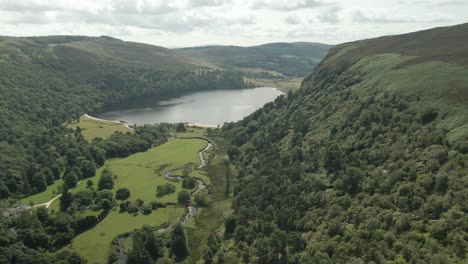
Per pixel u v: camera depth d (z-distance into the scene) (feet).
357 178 357.20
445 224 253.44
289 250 332.80
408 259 251.39
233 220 409.49
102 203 473.26
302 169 443.73
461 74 432.66
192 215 458.91
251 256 346.95
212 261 358.64
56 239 396.57
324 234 323.98
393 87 472.44
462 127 329.72
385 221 291.38
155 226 431.43
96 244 396.78
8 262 341.82
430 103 394.32
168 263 348.18
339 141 452.35
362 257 273.54
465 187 268.00
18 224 409.90
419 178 303.27
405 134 377.71
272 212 386.93
